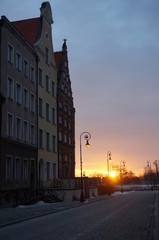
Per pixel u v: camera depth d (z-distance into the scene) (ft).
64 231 48.93
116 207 100.12
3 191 107.24
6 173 112.78
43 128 155.63
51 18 174.09
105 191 219.00
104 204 117.19
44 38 161.89
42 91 156.35
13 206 104.58
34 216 74.02
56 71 180.96
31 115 139.85
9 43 118.93
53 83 176.04
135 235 44.34
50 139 165.78
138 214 76.13
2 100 109.60
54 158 171.22
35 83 146.51
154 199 148.97
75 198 150.30
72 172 205.05
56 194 140.46
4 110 112.06
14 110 121.29
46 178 156.66
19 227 56.70
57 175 173.68
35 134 143.43
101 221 62.03
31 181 138.10
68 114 202.69
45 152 156.97
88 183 172.76
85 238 41.78
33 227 55.72
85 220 64.39
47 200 126.11
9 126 117.91
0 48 111.75
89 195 172.76
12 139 117.50
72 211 89.35
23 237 43.80
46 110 163.12
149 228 51.60
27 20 164.55
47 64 165.48
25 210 90.79
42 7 164.25
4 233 48.98
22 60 131.95
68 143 199.41
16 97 124.67
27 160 132.36
